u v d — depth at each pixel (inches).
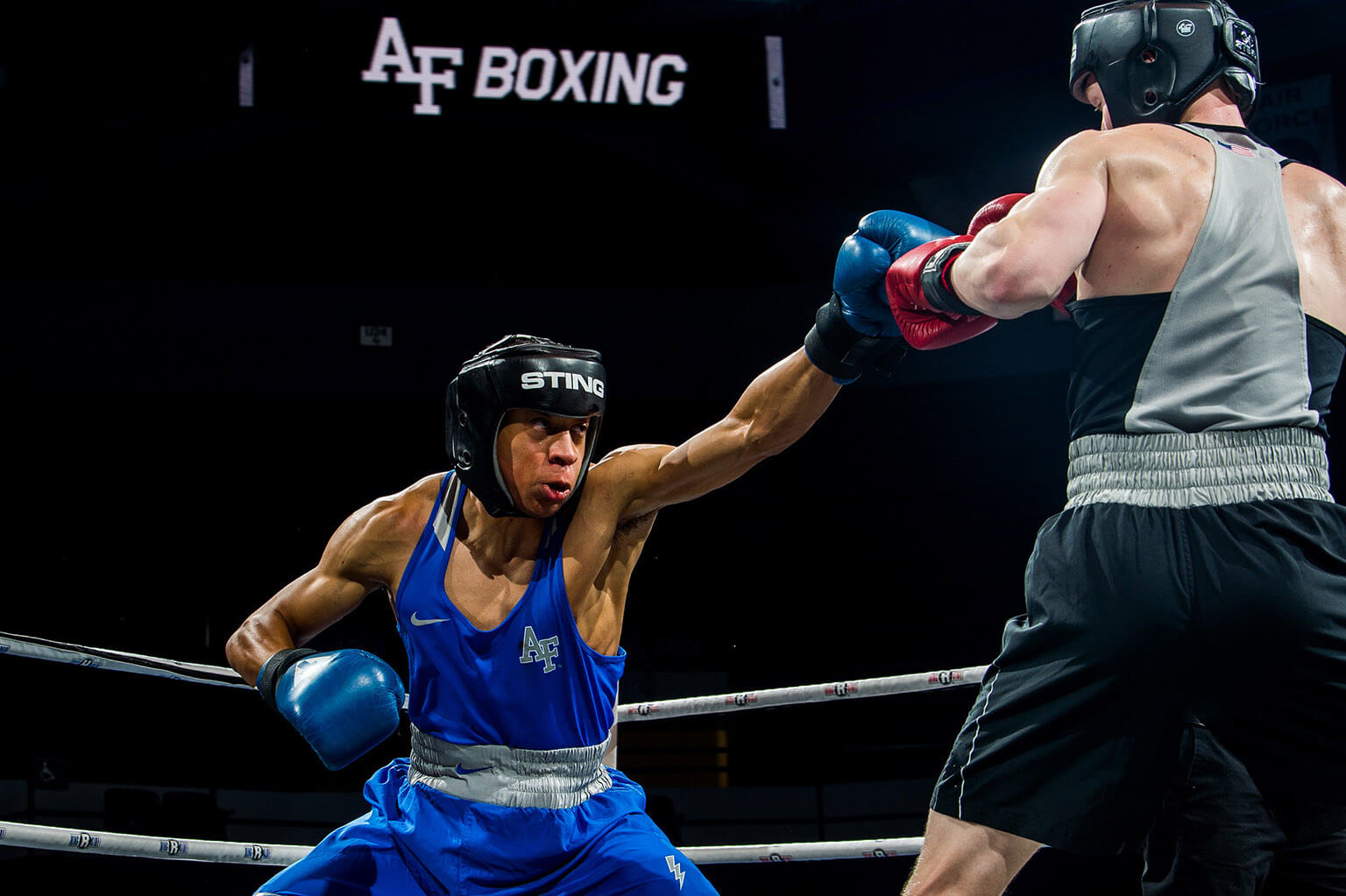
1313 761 67.4
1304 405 70.1
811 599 405.4
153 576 381.7
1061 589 70.3
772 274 440.5
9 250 396.2
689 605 402.9
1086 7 341.4
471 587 90.1
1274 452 68.7
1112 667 67.9
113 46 348.5
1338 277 73.5
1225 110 77.1
